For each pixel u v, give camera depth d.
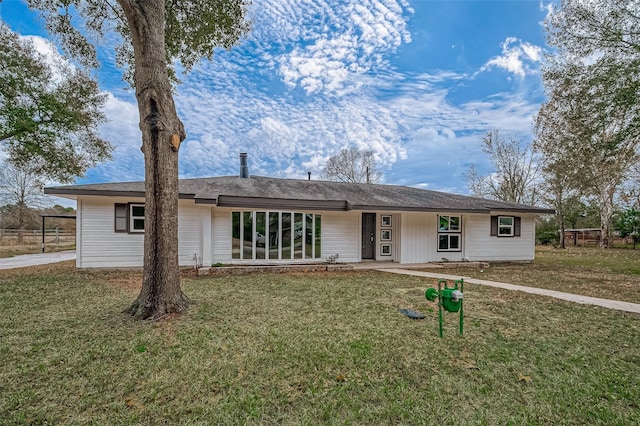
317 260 11.45
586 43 10.03
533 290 7.15
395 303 5.73
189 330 4.13
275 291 6.72
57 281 7.91
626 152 10.51
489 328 4.37
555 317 4.96
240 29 9.31
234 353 3.43
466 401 2.59
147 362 3.20
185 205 10.16
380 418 2.34
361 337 3.95
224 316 4.79
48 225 31.09
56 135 12.38
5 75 11.00
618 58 9.63
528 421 2.34
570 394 2.70
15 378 2.87
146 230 4.82
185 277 8.70
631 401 2.62
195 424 2.26
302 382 2.84
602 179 20.27
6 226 24.75
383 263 12.05
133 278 8.44
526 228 13.66
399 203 11.44
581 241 27.23
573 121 10.50
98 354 3.38
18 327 4.24
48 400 2.54
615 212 24.48
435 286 7.45
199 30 8.73
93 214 9.60
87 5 8.20
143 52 4.74
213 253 10.30
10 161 13.52
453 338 3.95
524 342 3.85
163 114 4.81
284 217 10.98
